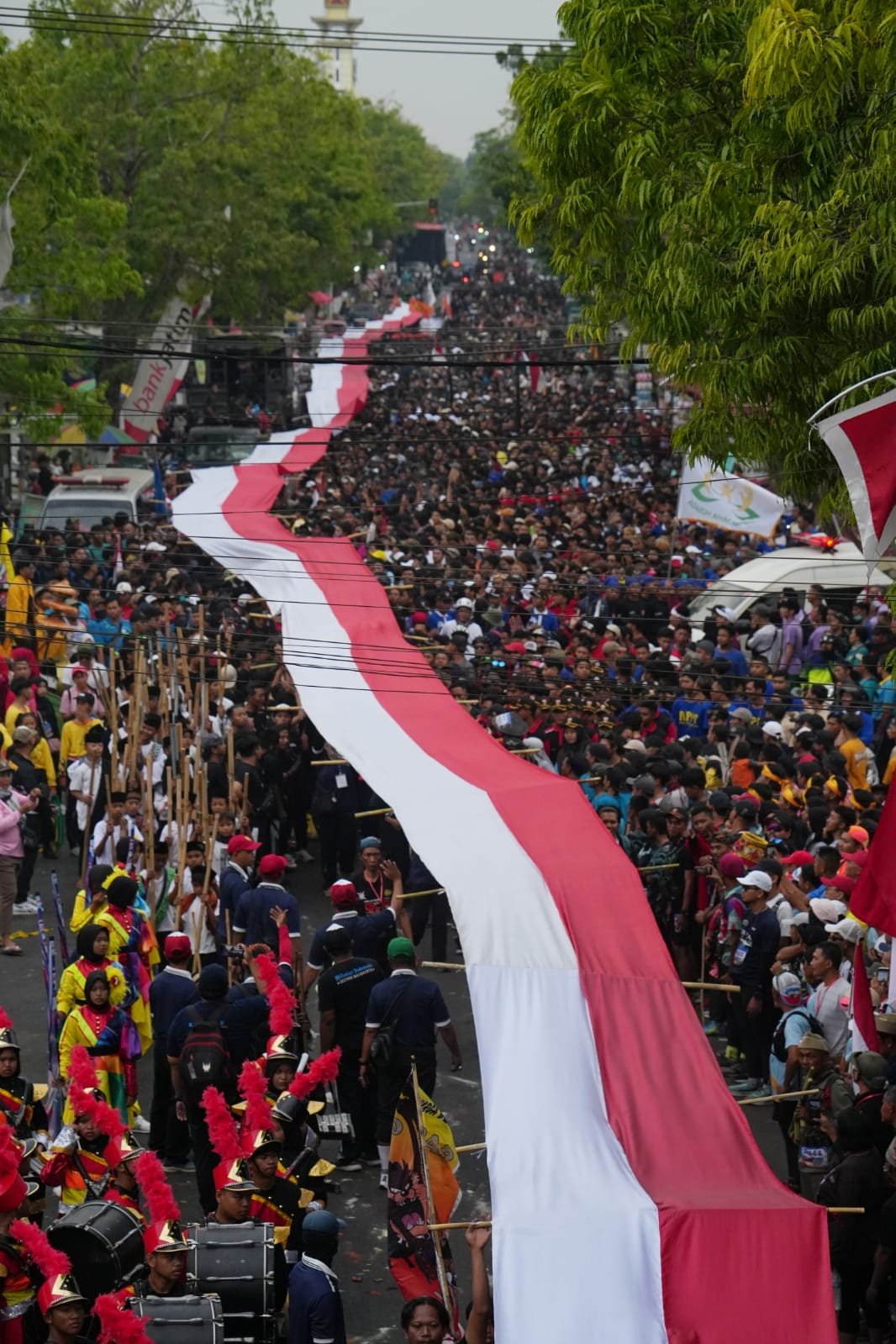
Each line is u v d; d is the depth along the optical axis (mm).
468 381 160750
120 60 119938
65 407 86375
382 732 39219
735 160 35344
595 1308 19359
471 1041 37812
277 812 46688
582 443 116312
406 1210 24047
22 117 81000
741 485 71625
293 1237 24188
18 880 44969
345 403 109688
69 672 53188
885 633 55781
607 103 36406
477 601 59875
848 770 45312
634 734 47312
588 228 38156
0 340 47812
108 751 44719
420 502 93062
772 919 32969
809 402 33750
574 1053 24594
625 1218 20234
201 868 36250
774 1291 19578
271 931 34094
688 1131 22828
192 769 44312
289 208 152875
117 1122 24469
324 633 47219
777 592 62406
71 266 84875
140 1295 21797
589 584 63438
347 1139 31156
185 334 122500
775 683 52875
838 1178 23922
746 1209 20250
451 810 33688
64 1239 21891
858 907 26266
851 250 30844
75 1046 25828
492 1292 19938
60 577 61719
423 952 43719
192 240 121562
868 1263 23672
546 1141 22328
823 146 32688
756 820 36844
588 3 38250
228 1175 23156
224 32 127625
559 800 33938
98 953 30484
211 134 126875
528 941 27688
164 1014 30938
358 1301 26812
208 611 61250
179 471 102812
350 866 46844
